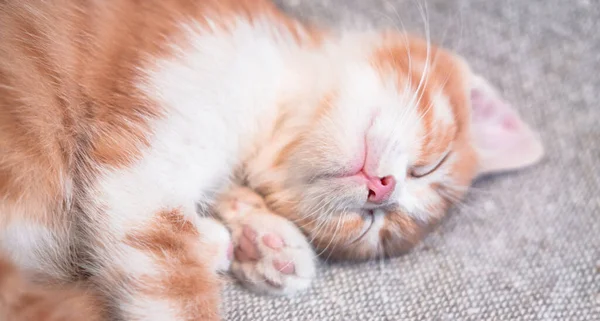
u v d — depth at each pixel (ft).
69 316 1.25
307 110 1.38
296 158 1.37
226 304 1.35
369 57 1.41
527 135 1.53
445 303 1.39
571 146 1.56
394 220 1.43
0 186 1.24
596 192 1.52
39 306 1.23
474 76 1.52
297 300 1.38
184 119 1.31
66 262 1.31
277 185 1.40
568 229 1.48
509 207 1.50
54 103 1.29
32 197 1.27
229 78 1.34
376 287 1.40
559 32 1.62
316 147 1.36
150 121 1.29
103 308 1.28
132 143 1.28
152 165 1.29
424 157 1.41
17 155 1.25
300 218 1.41
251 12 1.38
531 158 1.53
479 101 1.53
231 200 1.40
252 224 1.39
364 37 1.45
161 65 1.30
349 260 1.45
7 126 1.25
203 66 1.32
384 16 1.55
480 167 1.52
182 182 1.30
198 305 1.28
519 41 1.61
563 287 1.42
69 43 1.29
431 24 1.58
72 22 1.30
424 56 1.46
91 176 1.28
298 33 1.42
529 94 1.59
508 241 1.46
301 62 1.40
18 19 1.29
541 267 1.43
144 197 1.28
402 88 1.40
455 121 1.46
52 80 1.29
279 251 1.38
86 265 1.30
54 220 1.29
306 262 1.40
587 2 1.63
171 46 1.31
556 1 1.63
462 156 1.48
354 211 1.41
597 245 1.46
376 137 1.36
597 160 1.55
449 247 1.46
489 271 1.43
